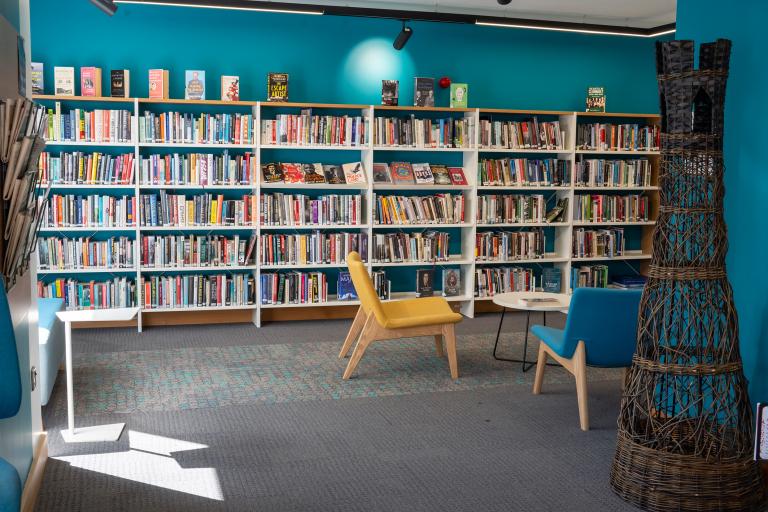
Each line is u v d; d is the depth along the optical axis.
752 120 3.73
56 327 5.04
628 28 7.59
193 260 7.05
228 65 7.34
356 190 7.76
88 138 6.75
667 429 3.37
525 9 7.80
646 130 8.14
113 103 7.07
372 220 7.41
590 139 7.97
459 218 7.73
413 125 7.50
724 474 3.26
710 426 3.41
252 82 7.41
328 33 7.56
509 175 7.80
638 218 8.24
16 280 3.02
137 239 6.86
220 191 7.39
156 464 3.81
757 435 3.24
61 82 6.73
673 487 3.28
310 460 3.89
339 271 7.70
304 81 7.54
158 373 5.52
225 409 4.71
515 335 6.91
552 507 3.36
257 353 6.16
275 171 7.28
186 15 7.21
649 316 3.46
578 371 4.41
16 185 2.65
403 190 7.82
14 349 2.19
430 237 7.62
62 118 6.69
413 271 8.02
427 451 4.03
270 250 7.18
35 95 6.57
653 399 3.45
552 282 8.06
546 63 8.22
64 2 6.93
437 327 5.43
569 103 8.34
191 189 7.30
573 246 8.05
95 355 6.02
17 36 3.21
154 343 6.47
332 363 5.86
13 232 2.71
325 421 4.51
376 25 7.67
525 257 7.89
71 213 6.76
